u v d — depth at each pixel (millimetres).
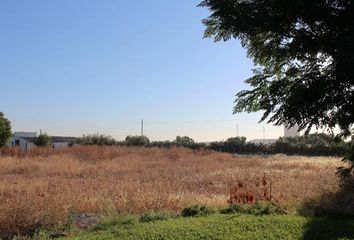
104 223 8336
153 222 8273
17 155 30375
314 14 6996
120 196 11312
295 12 7039
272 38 7930
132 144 56500
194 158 32594
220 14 7543
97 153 32656
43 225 8328
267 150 51875
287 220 8125
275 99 7879
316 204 10359
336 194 11125
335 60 6918
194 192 14023
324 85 7066
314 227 7707
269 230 7496
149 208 10297
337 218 8938
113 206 9891
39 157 28812
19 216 8438
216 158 32781
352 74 6805
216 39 8367
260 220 8117
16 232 8242
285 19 7203
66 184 15453
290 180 17188
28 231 8305
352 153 9695
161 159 31250
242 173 20422
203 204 10094
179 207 10453
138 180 17844
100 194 12492
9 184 15062
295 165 25406
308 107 7230
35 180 17156
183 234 7230
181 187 15398
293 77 7875
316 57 7488
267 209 9164
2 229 8305
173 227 7652
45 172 21172
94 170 22141
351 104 7168
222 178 18219
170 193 13062
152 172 21750
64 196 11578
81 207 10281
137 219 8562
